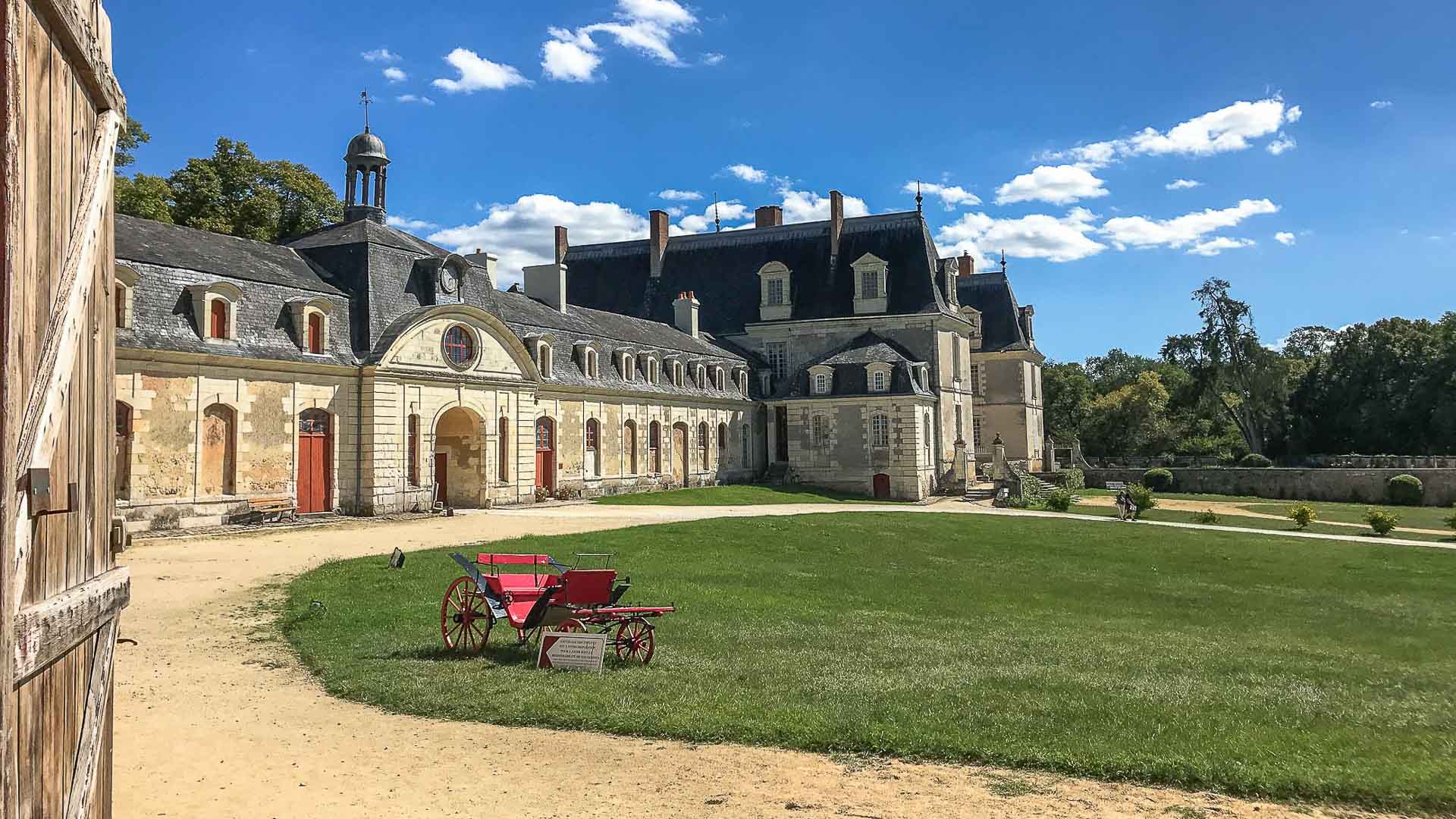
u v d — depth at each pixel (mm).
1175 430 79812
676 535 26766
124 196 34250
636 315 63281
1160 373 97188
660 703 9711
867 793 7258
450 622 14258
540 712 9367
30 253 3129
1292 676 12180
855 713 9367
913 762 8047
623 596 17203
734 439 53938
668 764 7938
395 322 31469
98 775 4227
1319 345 78500
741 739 8609
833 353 57062
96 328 4203
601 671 11297
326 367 29172
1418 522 41094
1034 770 7836
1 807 2689
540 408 38438
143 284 24719
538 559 14258
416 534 25469
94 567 4273
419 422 31844
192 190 39312
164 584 17141
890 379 52250
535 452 38000
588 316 47344
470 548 22250
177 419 25172
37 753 3266
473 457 34844
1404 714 9859
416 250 34000
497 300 38938
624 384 44438
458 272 34781
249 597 16156
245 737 8641
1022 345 65438
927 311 56125
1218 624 17562
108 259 4480
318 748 8352
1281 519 42031
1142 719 9312
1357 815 6961
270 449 27703
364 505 30062
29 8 3098
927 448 53312
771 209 66312
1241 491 56812
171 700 9898
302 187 43250
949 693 10344
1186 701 10195
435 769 7793
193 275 26234
